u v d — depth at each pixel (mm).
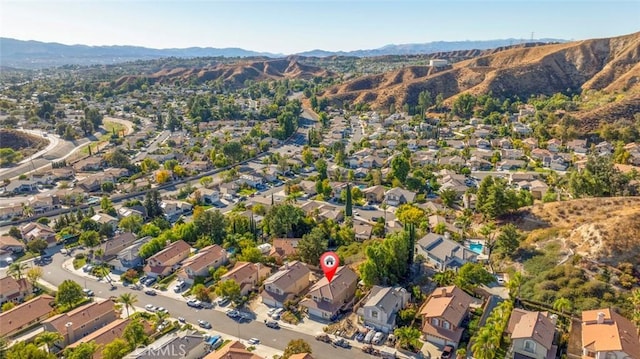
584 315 69125
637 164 164625
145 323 76812
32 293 94750
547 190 138375
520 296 78750
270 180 174375
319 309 78438
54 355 68438
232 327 76938
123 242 114250
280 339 72875
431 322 71000
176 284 93750
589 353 62781
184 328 77062
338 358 67125
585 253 83250
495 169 177000
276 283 83938
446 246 94625
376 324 74000
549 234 93750
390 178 160875
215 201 151375
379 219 121938
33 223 128750
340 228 115562
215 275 94188
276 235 114562
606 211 96562
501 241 92000
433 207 131625
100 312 80062
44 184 177125
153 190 151375
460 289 78625
